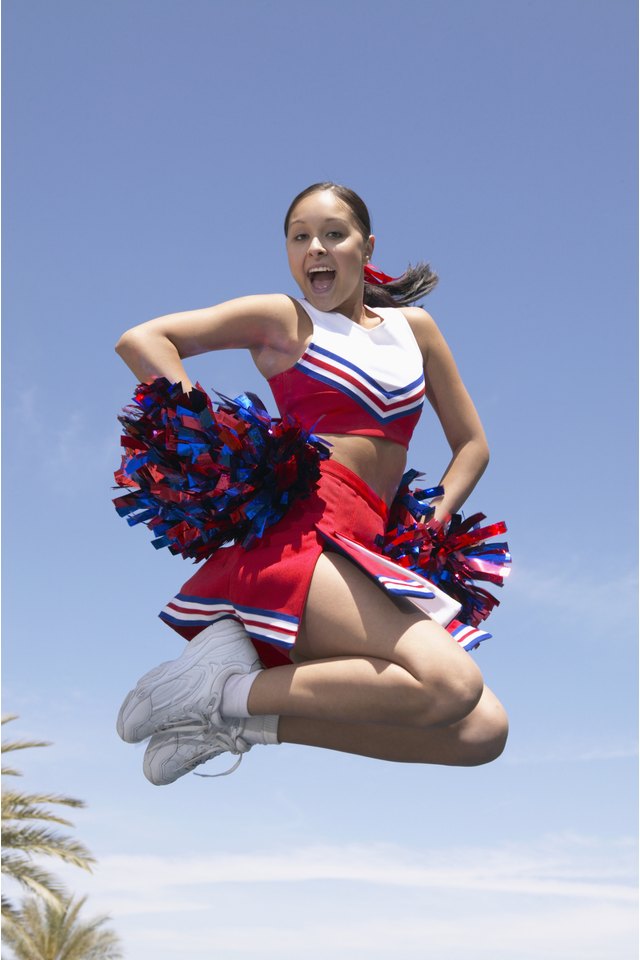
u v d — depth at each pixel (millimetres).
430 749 2863
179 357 2883
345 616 2662
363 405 2902
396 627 2635
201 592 2875
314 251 2969
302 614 2709
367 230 3096
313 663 2664
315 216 2998
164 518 2863
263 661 2854
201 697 2732
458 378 3365
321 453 2771
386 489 2998
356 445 2896
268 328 2943
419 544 3127
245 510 2727
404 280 3584
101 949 16125
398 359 3012
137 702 2775
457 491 3334
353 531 2830
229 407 2816
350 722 2646
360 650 2648
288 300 2988
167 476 2787
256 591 2719
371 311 3193
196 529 2805
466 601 3307
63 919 15891
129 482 2881
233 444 2744
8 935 15289
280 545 2746
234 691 2723
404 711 2578
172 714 2758
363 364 2922
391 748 2859
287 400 2951
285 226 3123
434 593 2768
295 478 2738
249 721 2762
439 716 2562
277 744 2795
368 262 3150
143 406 2764
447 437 3445
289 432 2738
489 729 2850
